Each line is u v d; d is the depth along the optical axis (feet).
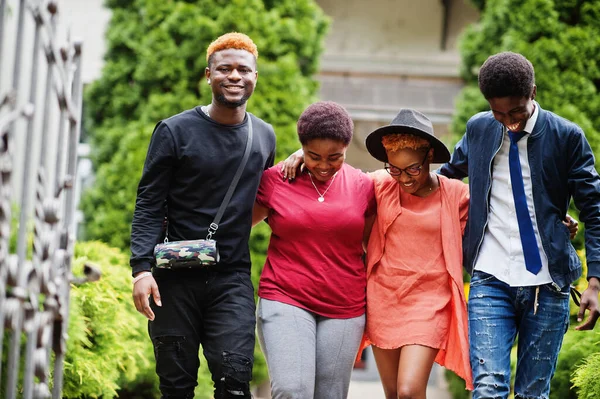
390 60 34.22
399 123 12.21
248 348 11.54
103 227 25.43
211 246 11.36
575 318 17.40
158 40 26.66
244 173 11.96
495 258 11.82
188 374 11.85
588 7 24.81
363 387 28.48
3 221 7.73
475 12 34.24
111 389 16.47
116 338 16.69
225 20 26.45
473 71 27.63
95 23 30.19
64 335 9.53
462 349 11.90
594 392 13.99
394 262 12.39
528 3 25.17
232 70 11.91
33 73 8.19
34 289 8.40
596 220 11.57
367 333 12.60
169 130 11.80
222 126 12.01
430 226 12.37
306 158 11.96
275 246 12.38
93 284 16.29
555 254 11.60
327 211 12.09
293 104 26.22
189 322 11.75
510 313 11.76
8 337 11.93
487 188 11.91
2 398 11.71
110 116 27.66
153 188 11.79
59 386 9.62
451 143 26.86
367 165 33.58
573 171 11.70
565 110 24.09
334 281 12.08
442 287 12.28
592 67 24.62
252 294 11.99
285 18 27.22
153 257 11.60
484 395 11.27
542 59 24.59
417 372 11.78
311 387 11.61
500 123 11.94
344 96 32.99
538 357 11.66
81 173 29.09
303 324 11.87
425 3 34.40
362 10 34.42
